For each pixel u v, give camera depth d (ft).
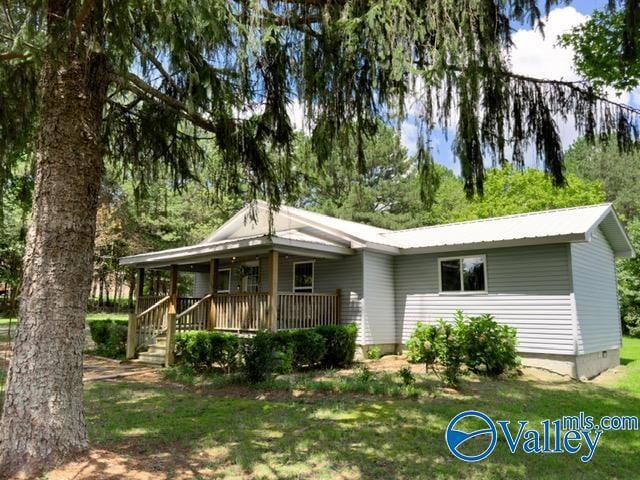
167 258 43.70
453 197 90.43
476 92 11.02
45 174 12.82
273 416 19.83
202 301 39.42
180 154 18.48
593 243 38.88
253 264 51.57
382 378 28.71
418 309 41.88
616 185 103.24
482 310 37.63
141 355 36.81
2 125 15.46
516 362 31.55
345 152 14.29
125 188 54.54
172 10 10.12
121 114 17.19
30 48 11.10
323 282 43.88
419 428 18.26
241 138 16.16
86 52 11.48
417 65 11.31
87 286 13.26
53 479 11.47
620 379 32.48
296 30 13.07
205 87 13.52
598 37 15.34
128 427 17.89
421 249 40.47
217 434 17.10
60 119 12.85
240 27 11.23
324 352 33.86
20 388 12.10
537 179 79.71
